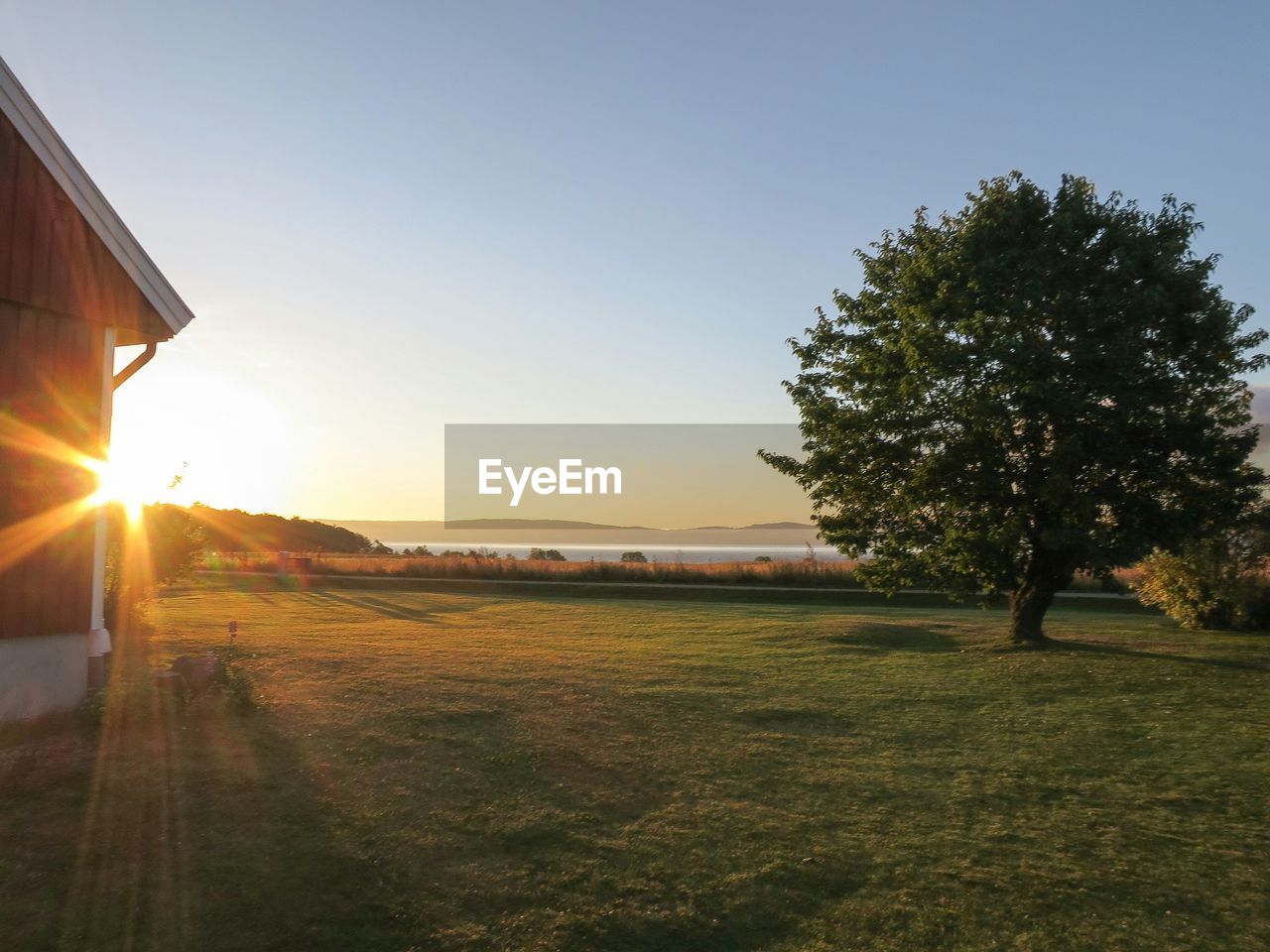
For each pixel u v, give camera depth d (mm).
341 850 5871
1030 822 6980
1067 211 14969
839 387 16984
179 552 19156
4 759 7191
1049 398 13844
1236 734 9742
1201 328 14711
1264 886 5844
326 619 21062
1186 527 14570
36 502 8625
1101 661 14141
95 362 9227
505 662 13680
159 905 5031
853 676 13297
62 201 8859
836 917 5344
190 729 8305
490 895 5414
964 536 14609
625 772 7969
